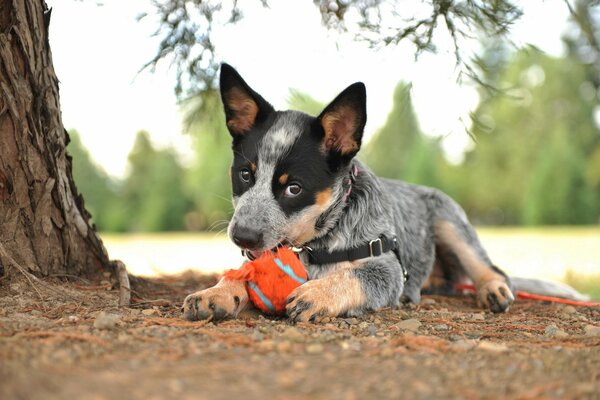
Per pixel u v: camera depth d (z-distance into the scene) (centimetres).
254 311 95
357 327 89
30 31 98
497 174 766
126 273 104
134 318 88
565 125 749
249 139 103
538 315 107
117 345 76
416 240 118
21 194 99
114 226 730
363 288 96
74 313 91
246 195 100
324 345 78
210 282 128
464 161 777
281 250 94
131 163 754
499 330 92
